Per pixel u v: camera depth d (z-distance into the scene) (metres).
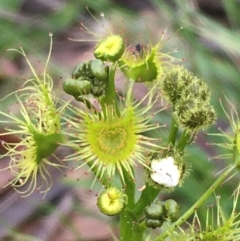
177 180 0.11
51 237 0.17
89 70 0.11
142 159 0.12
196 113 0.11
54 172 0.17
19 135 0.14
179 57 0.17
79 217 0.17
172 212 0.11
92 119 0.12
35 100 0.12
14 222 0.17
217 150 0.16
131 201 0.12
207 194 0.11
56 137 0.12
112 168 0.12
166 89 0.12
